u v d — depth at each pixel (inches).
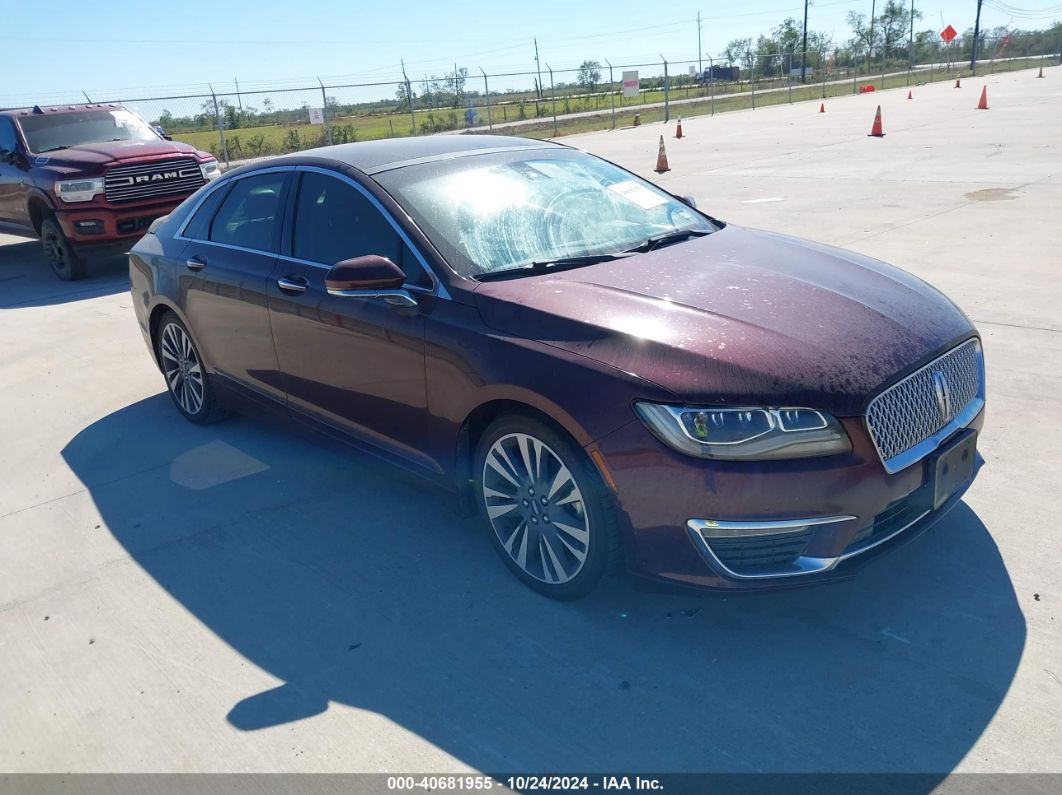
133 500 167.5
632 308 116.8
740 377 102.8
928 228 333.4
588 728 99.7
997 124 730.8
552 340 115.3
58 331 298.8
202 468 179.8
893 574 123.8
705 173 561.9
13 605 135.0
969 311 233.9
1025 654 105.7
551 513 119.6
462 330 124.8
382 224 142.3
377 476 170.4
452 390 127.0
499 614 122.3
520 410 119.5
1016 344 207.5
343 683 110.6
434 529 148.2
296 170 164.1
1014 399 177.9
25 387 241.3
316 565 139.1
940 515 116.5
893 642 109.8
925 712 97.8
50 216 385.7
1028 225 326.0
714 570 104.9
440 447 134.3
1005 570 122.6
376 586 131.9
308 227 157.8
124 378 243.6
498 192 149.9
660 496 104.8
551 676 108.8
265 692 110.1
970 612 114.3
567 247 141.3
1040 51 3142.2
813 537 103.4
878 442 103.9
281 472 174.9
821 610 117.3
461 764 95.9
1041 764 89.5
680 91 2432.3
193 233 190.7
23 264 452.4
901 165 516.7
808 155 615.8
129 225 384.8
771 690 103.2
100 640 124.2
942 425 113.9
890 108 1084.5
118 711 109.0
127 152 389.4
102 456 190.2
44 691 114.3
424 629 120.3
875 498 104.0
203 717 106.6
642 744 96.6
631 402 105.5
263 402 175.9
